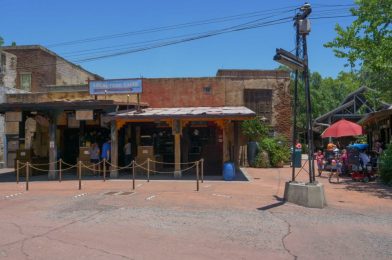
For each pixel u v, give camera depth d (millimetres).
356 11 15906
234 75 26453
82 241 7652
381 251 7152
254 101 25875
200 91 25250
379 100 22516
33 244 7430
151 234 8211
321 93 48000
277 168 23953
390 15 15086
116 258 6617
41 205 11555
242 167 24516
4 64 33562
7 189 15188
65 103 18438
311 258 6727
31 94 25703
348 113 35281
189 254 6875
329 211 10797
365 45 15414
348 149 18734
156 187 15148
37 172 20891
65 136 24000
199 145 22703
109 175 19562
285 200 12234
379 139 23703
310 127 11984
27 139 26438
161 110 20391
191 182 16688
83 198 12641
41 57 38000
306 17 11891
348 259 6695
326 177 19281
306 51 11906
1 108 18703
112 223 9172
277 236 8133
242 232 8422
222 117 17266
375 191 14516
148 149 19641
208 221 9406
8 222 9328
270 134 25953
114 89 19531
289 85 26125
